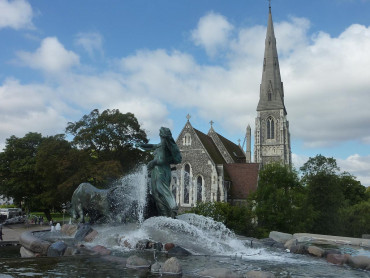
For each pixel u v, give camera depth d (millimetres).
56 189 43344
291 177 42000
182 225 12625
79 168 40125
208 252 11055
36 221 49469
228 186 50938
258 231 34000
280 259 10227
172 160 14859
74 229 14227
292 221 37531
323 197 42500
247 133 95562
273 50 93625
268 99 90062
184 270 7891
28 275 7066
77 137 42000
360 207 43906
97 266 8078
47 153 43000
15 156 52781
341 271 8508
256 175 52469
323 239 14281
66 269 7723
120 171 38125
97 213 15039
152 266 7609
